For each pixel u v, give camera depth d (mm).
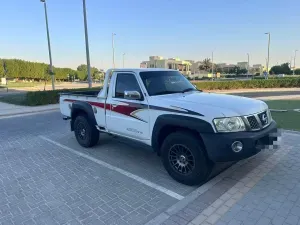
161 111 4027
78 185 4102
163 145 4121
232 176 4160
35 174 4617
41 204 3525
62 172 4676
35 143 6812
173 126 3951
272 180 3934
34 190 3965
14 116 12234
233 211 3125
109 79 5199
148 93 4371
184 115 3730
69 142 6809
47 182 4250
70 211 3322
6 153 5949
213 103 3814
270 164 4574
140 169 4719
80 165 5008
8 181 4336
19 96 21781
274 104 13008
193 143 3674
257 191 3600
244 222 2889
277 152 5164
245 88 28812
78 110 6242
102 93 5379
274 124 4090
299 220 2877
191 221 2984
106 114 5266
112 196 3701
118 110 4922
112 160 5246
